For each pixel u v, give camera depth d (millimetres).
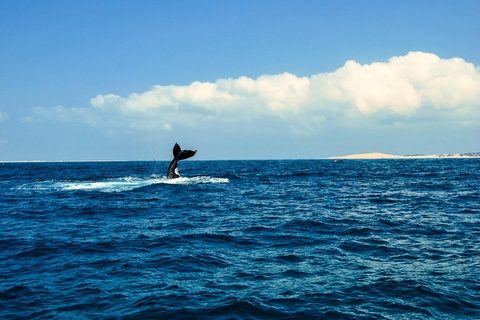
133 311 8078
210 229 16984
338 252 12789
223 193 33000
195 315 7844
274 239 14867
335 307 8203
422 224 18016
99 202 27016
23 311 8211
